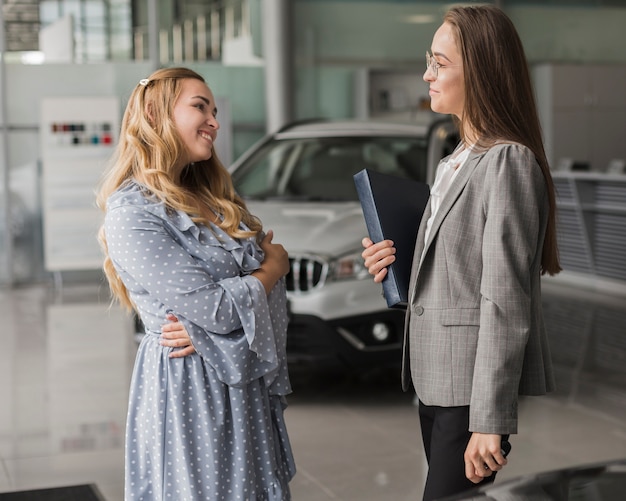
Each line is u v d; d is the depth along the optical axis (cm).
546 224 192
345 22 1100
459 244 191
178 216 207
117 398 502
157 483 205
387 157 579
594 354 596
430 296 195
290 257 472
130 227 201
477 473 186
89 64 1007
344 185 577
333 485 362
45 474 379
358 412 469
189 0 1037
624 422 445
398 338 473
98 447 415
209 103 214
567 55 1182
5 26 984
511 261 183
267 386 214
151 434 207
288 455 223
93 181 967
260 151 610
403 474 373
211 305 200
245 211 227
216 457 204
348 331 470
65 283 998
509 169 185
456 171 195
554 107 1173
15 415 471
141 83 213
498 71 192
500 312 182
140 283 203
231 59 1059
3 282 995
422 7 1120
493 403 181
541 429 434
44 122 956
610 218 883
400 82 1123
